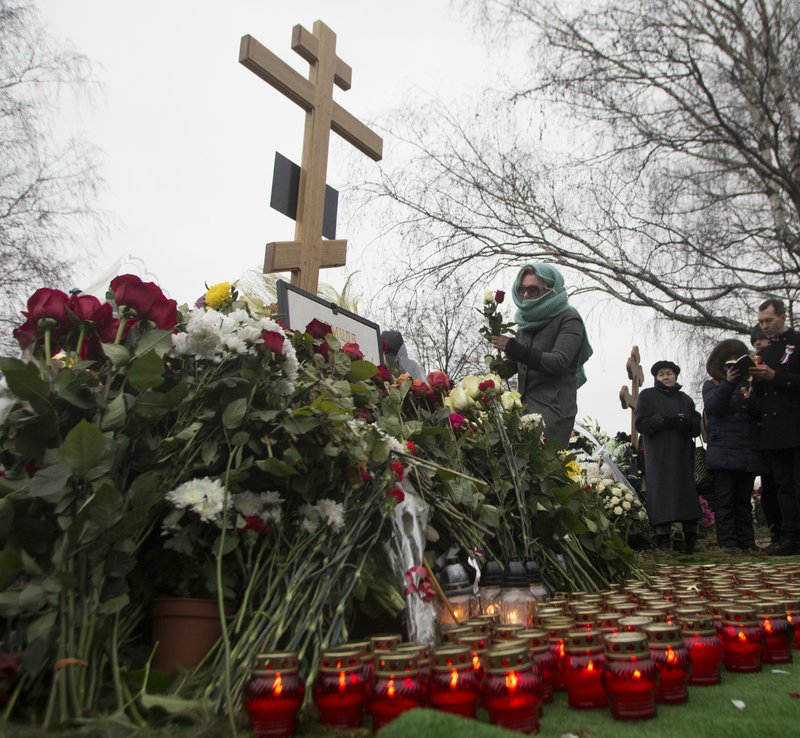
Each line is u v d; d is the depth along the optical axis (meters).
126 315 1.75
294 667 1.29
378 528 1.72
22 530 1.41
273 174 3.42
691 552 5.94
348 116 3.77
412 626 1.71
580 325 4.30
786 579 2.71
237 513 1.66
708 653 1.65
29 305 1.71
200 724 1.25
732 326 11.60
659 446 5.86
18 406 1.62
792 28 11.36
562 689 1.62
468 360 11.45
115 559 1.42
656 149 11.70
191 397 1.74
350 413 1.97
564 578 2.73
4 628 1.41
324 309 3.01
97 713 1.26
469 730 1.08
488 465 2.64
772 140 11.38
